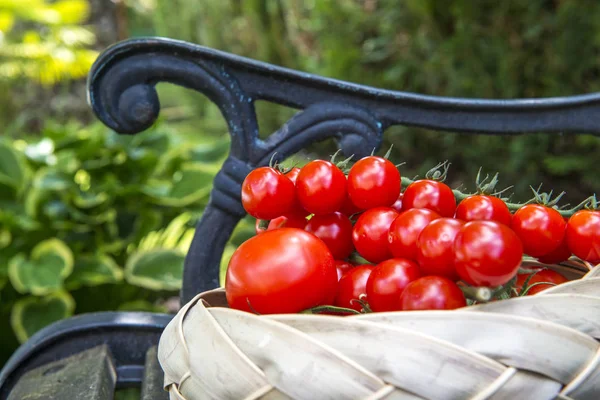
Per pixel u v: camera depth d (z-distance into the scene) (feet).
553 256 1.69
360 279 1.58
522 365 1.29
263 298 1.45
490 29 5.94
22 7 10.05
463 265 1.34
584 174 5.76
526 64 5.86
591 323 1.36
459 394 1.27
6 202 4.55
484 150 6.37
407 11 6.88
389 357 1.28
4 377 2.17
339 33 7.87
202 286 2.15
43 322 4.09
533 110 2.18
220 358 1.35
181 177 4.58
